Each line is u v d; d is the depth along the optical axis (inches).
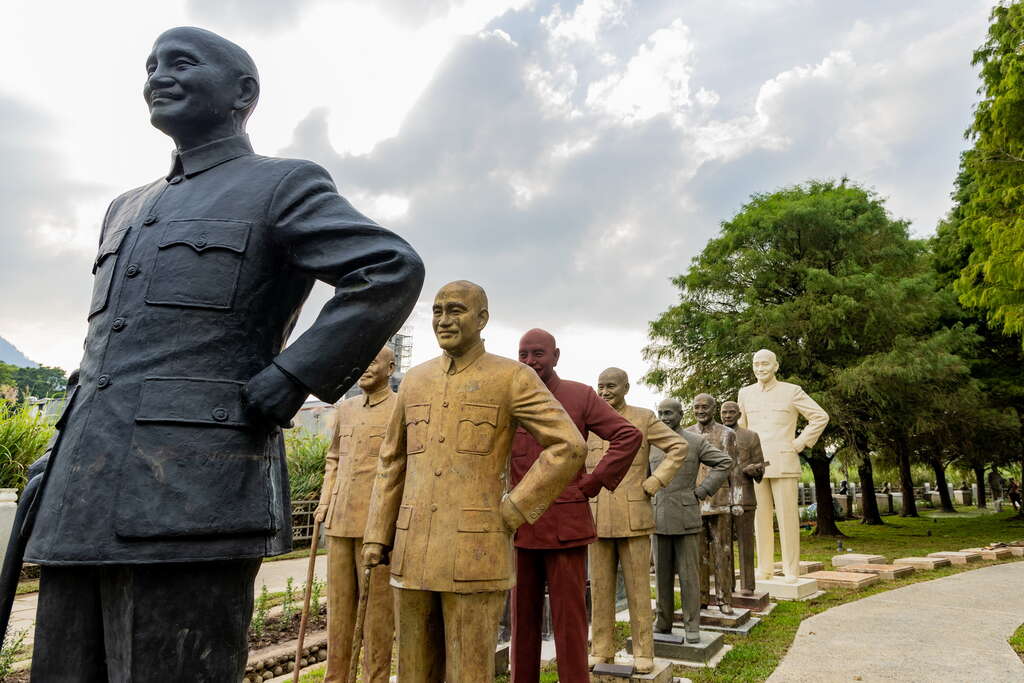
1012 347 848.3
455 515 99.0
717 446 289.7
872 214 788.6
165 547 64.8
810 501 1332.4
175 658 65.6
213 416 68.9
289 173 79.7
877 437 767.1
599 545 199.3
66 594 69.8
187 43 81.7
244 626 71.5
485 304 109.4
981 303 554.9
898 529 837.8
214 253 73.7
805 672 204.4
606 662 196.9
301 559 461.7
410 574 98.3
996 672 203.6
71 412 72.1
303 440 575.8
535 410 103.7
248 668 201.6
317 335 70.5
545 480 100.2
